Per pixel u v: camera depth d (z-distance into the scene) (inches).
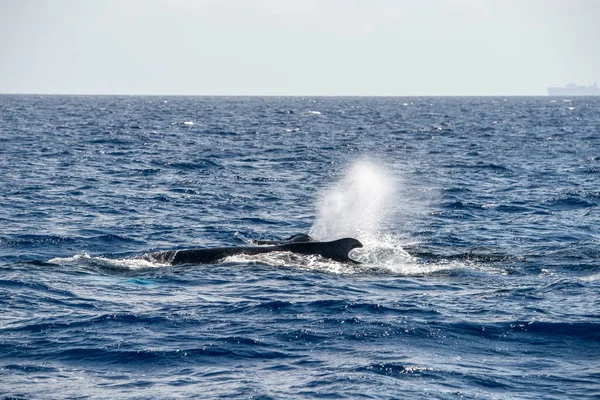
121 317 2375.7
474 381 1843.0
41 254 3474.4
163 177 6348.4
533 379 1863.9
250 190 5664.4
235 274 2987.2
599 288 2797.7
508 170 7130.9
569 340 2181.3
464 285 2864.2
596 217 4554.6
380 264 3216.0
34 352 2058.3
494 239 3880.4
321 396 1737.2
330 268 3120.1
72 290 2719.0
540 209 4859.7
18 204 4746.6
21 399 1733.5
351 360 1990.7
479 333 2235.5
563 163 7726.4
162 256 3233.3
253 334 2207.2
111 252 3553.2
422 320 2348.7
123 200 5039.4
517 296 2682.1
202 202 5049.2
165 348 2081.7
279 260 3203.7
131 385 1823.3
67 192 5319.9
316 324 2305.6
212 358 2010.3
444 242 3799.2
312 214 4687.5
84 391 1786.4
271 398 1723.7
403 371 1904.5
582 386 1818.4
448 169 7234.3
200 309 2481.5
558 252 3501.5
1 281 2805.1
